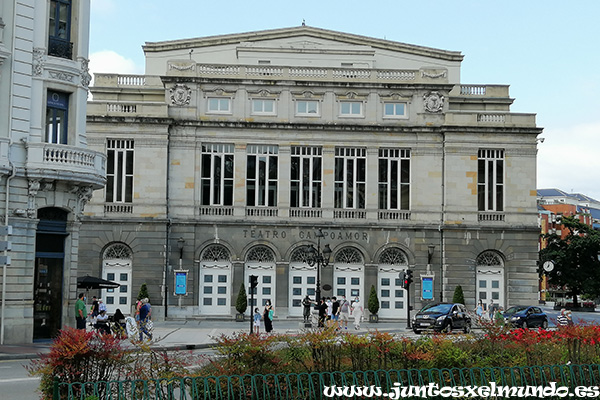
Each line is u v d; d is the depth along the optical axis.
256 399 15.46
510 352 20.06
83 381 14.79
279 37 66.44
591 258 88.69
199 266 56.12
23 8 35.28
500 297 57.06
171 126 56.47
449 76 67.06
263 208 56.62
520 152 57.53
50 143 35.28
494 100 63.12
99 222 55.09
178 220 55.78
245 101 57.34
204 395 15.13
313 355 17.52
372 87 57.69
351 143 57.28
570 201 153.38
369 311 56.06
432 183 57.34
